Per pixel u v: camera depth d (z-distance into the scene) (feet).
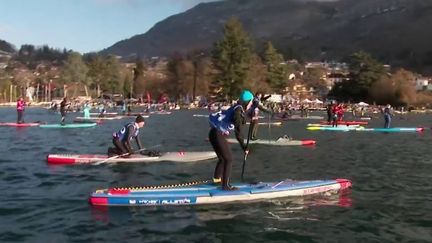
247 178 54.24
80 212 37.78
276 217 36.83
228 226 34.45
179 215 37.01
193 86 495.82
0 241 30.68
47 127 148.05
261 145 94.73
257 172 58.90
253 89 406.62
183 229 33.60
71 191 45.91
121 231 33.01
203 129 148.97
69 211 38.09
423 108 442.09
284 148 90.12
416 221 36.55
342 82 552.00
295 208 39.60
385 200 43.39
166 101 444.14
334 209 39.58
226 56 395.55
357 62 517.55
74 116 244.42
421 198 44.52
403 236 32.89
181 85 499.10
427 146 99.35
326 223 35.58
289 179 49.65
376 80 493.77
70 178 53.06
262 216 37.04
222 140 41.37
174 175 55.21
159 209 38.68
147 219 35.88
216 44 403.54
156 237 31.83
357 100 518.37
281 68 469.57
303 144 98.32
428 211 39.55
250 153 80.84
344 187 48.03
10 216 36.60
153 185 48.98
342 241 31.68
